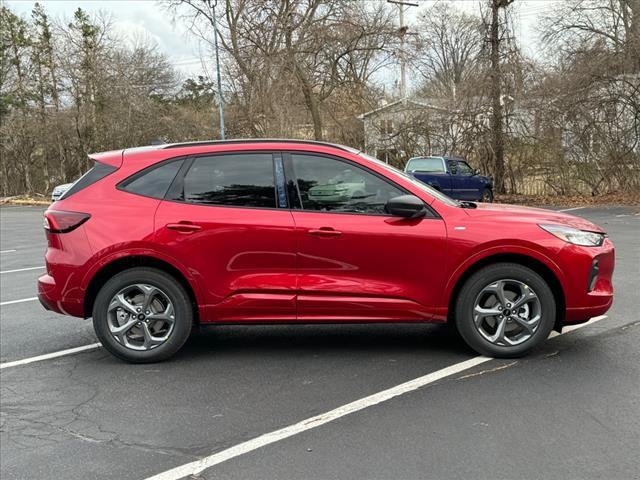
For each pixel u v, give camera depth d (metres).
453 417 3.60
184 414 3.80
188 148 4.81
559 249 4.46
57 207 4.72
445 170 18.03
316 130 25.05
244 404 3.93
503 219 4.57
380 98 28.22
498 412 3.65
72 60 33.94
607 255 4.62
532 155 22.33
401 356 4.80
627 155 20.22
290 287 4.54
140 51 37.59
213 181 4.70
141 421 3.72
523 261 4.60
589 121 20.38
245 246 4.54
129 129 33.84
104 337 4.69
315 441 3.36
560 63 21.23
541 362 4.52
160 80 39.28
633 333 5.17
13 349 5.32
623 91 19.91
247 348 5.14
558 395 3.88
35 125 35.12
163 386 4.30
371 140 25.75
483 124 22.86
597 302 4.54
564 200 20.75
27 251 12.30
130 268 4.68
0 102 35.41
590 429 3.39
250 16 24.42
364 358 4.79
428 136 24.22
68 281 4.62
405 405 3.81
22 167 36.56
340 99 26.47
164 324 4.78
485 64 22.34
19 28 35.53
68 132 34.78
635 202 19.17
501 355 4.59
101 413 3.86
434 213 4.57
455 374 4.33
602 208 18.16
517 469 2.98
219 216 4.58
